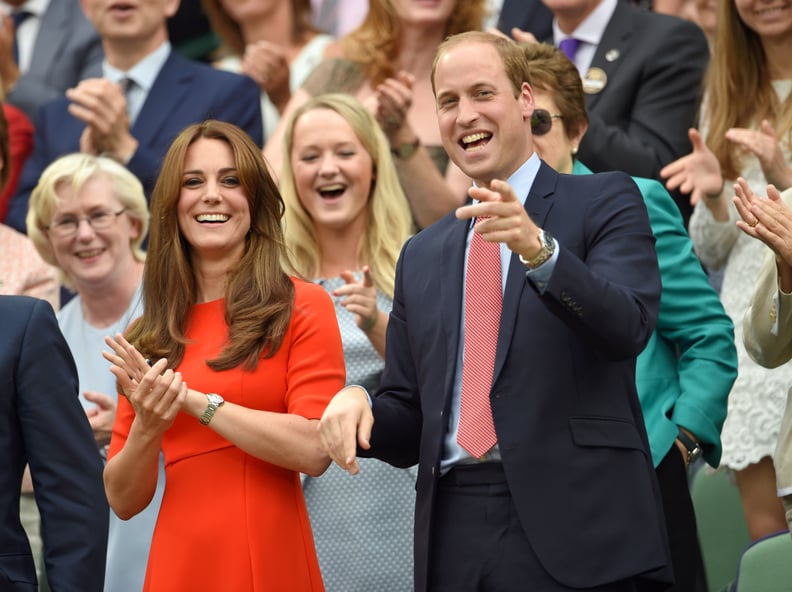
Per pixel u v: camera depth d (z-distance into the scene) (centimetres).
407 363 1539
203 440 1565
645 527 1383
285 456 1533
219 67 2933
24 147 2742
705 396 1781
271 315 1596
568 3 2383
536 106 1817
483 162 1466
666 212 1862
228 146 1650
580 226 1438
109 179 2217
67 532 1473
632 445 1402
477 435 1409
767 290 1547
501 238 1283
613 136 2223
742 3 2141
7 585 1421
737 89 2188
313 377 1576
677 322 1830
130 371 1503
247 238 1658
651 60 2334
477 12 2528
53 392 1492
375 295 1859
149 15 2659
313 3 3047
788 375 2003
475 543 1401
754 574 1628
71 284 2278
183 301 1631
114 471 1546
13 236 2391
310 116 2081
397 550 1884
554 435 1388
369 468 1903
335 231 2069
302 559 1555
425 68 2486
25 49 3031
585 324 1315
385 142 2102
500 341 1414
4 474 1462
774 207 1452
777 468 1537
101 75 2897
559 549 1364
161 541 1555
